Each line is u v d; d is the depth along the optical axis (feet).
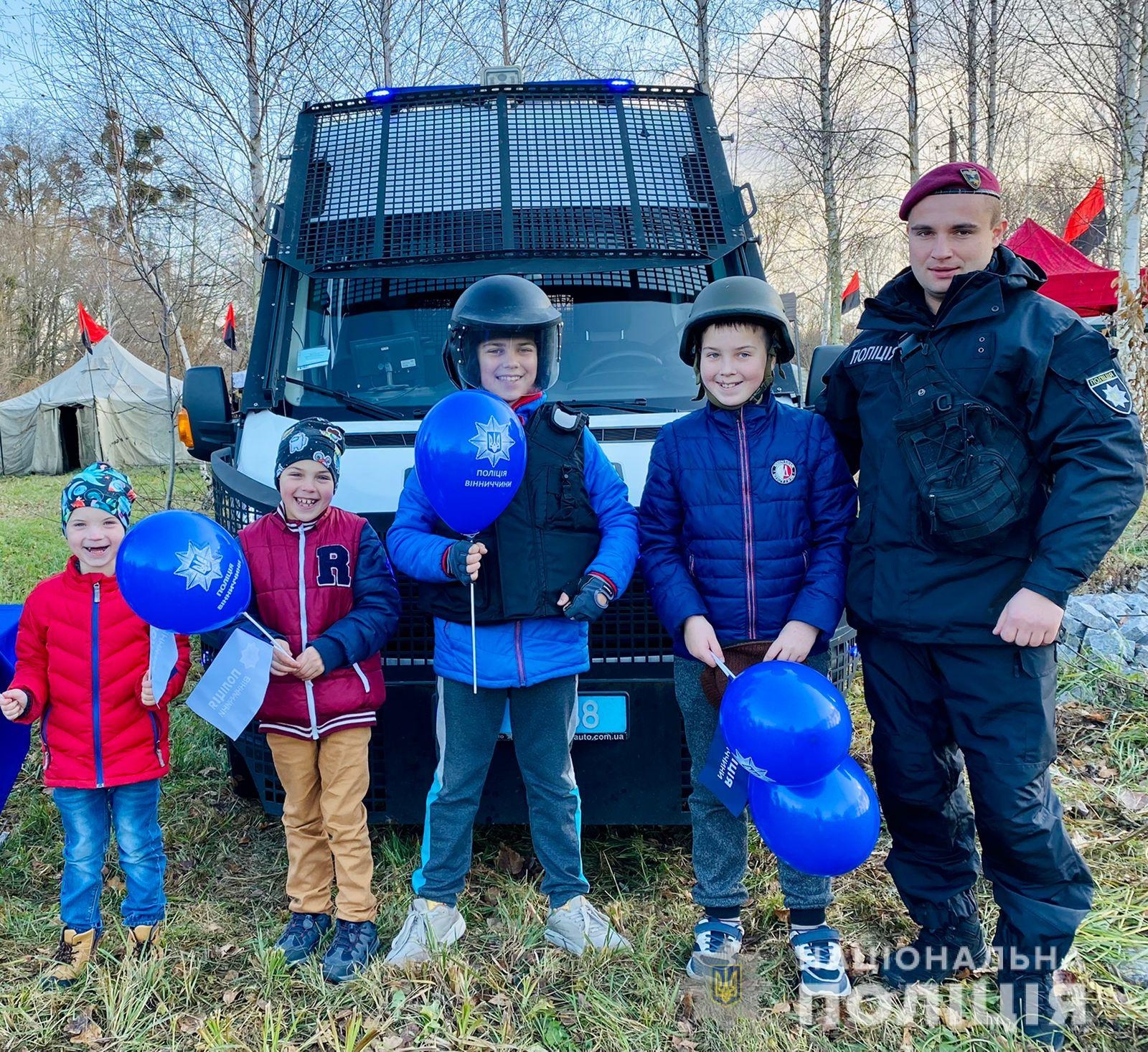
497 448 8.03
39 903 10.13
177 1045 7.98
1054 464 7.51
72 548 8.73
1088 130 43.37
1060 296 38.42
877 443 8.13
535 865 10.84
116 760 8.81
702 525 8.52
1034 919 7.90
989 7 42.39
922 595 7.86
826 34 39.27
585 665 8.91
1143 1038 7.77
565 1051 7.78
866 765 12.94
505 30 41.83
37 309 111.45
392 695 9.85
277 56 38.96
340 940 8.90
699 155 13.35
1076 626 15.34
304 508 8.89
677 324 12.26
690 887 10.21
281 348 12.31
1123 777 12.01
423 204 12.87
